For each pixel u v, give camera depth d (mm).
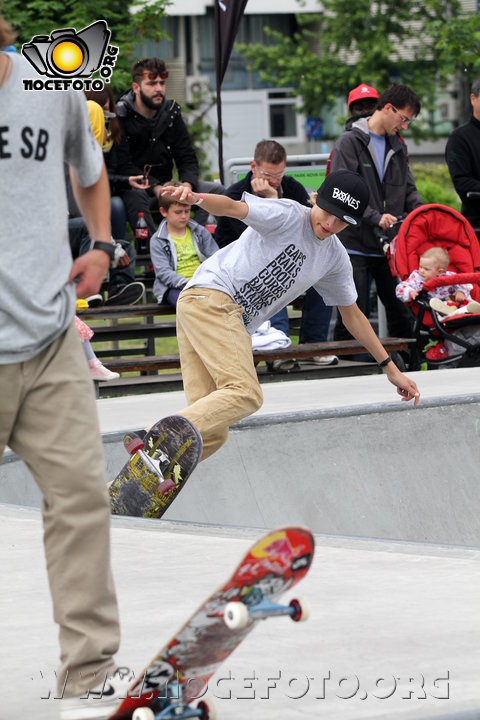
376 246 19516
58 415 5512
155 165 20453
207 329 11016
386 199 19672
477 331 19188
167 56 73688
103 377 16516
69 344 5609
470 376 17656
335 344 18906
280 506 13297
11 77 5414
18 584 8156
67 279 5621
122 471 11141
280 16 75875
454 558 8844
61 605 5582
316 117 69688
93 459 5547
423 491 14078
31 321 5414
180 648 4902
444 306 19031
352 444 13961
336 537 9562
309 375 19328
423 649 6523
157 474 10906
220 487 13094
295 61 63938
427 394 15391
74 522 5520
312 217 10789
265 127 76875
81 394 5570
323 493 13602
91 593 5570
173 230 18547
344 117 62531
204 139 61438
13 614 7402
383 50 60406
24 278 5410
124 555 9016
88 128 5859
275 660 6359
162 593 7871
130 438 11094
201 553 9039
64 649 5605
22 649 6648
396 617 7203
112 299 18531
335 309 22047
